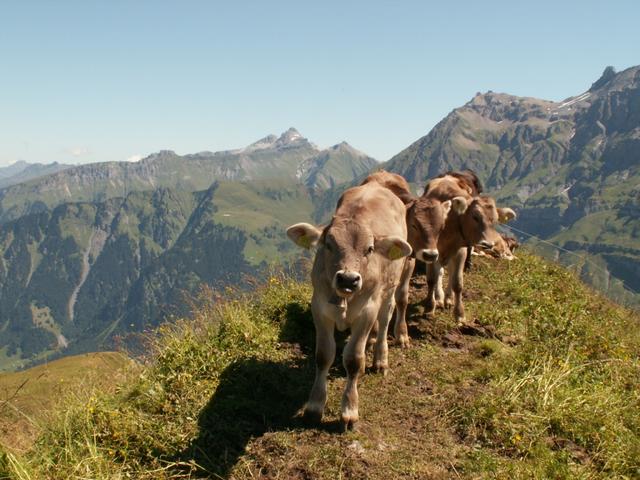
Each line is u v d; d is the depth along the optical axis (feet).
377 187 13.55
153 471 10.14
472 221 16.65
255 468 10.30
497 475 10.25
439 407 12.23
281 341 14.58
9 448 10.19
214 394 11.98
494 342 15.26
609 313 19.81
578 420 11.85
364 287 11.10
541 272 23.06
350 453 10.61
